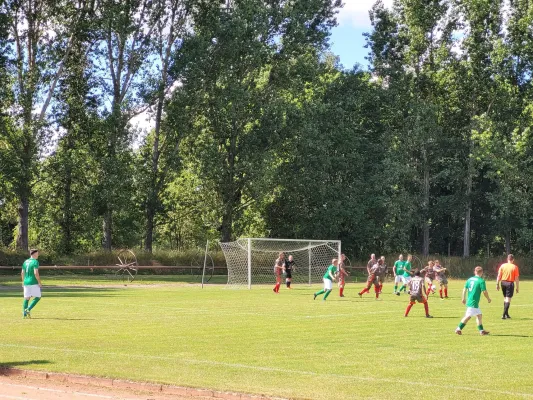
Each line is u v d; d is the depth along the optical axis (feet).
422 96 262.47
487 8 243.19
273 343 58.03
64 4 204.13
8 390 40.32
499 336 64.18
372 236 243.19
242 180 220.64
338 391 39.01
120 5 203.82
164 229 265.13
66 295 117.29
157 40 212.84
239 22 209.26
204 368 45.75
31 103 192.34
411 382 41.52
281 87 227.61
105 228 218.79
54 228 229.66
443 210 259.19
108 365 46.52
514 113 252.62
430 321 77.56
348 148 244.63
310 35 227.40
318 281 187.73
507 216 252.83
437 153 258.98
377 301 109.50
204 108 217.56
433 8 249.55
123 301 104.17
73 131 210.38
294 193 240.32
